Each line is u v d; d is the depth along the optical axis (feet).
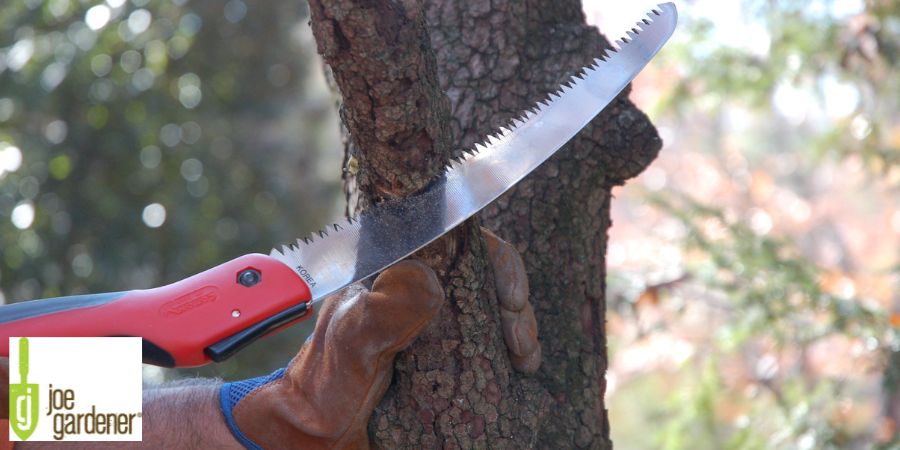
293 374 5.62
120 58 19.07
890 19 16.71
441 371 5.69
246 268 5.25
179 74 20.80
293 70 23.85
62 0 18.44
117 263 19.13
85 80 18.69
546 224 6.62
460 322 5.65
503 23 6.83
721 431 18.07
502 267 5.89
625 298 16.66
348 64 4.87
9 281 18.53
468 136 6.73
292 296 5.23
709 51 18.25
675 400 17.12
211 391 5.80
